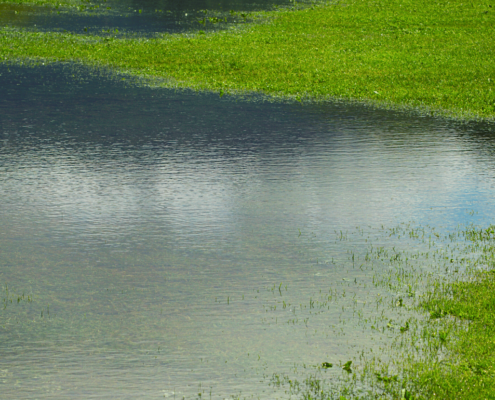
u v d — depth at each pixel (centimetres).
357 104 1952
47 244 934
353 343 684
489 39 3231
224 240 959
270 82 2220
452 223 1038
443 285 814
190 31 3312
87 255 902
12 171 1248
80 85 2111
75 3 4266
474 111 1883
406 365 638
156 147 1433
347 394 596
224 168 1296
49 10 3912
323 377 624
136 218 1034
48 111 1741
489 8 4262
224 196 1141
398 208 1101
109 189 1162
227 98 1986
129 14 3884
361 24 3656
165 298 782
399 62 2609
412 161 1380
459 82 2258
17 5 4022
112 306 761
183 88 2122
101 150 1399
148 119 1689
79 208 1070
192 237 968
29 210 1057
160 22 3594
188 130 1587
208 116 1742
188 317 737
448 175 1288
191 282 826
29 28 3222
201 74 2344
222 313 746
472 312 738
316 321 730
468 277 845
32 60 2511
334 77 2314
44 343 679
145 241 951
